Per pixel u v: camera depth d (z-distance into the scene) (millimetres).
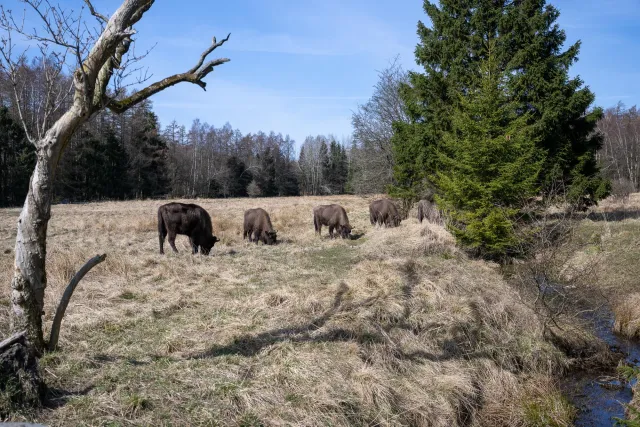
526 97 16016
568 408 5918
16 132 38719
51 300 7223
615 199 24484
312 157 77375
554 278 8430
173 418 4137
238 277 9492
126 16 4062
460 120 12938
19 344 4062
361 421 4684
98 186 45000
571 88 15797
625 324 8344
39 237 4371
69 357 5047
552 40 16281
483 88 12898
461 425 5430
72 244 13562
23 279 4398
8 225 19016
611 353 7508
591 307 9102
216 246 14344
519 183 12242
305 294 7992
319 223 17000
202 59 4438
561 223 8820
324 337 6434
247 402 4512
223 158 67500
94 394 4391
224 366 5242
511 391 6168
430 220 17141
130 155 50406
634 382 6621
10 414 3811
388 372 5777
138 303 7469
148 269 9789
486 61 14078
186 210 12398
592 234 13898
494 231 12031
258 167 67125
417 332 7184
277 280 9344
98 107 4246
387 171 27406
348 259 12016
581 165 16406
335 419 4531
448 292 8961
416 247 13016
